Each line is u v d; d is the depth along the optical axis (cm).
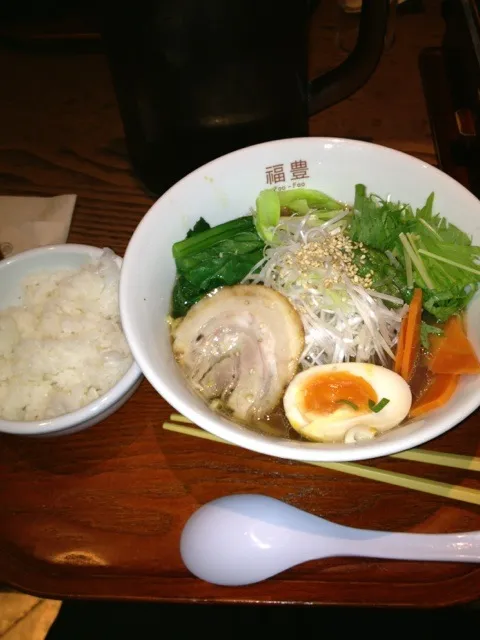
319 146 36
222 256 37
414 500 32
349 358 36
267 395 34
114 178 47
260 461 33
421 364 34
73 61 54
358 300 36
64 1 58
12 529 32
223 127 39
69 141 49
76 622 42
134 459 34
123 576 31
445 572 30
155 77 36
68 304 38
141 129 40
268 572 30
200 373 34
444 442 34
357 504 32
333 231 39
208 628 42
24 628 41
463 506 32
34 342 36
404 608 29
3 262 38
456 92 47
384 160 36
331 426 32
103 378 35
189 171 42
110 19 33
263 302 36
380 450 26
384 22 38
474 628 42
